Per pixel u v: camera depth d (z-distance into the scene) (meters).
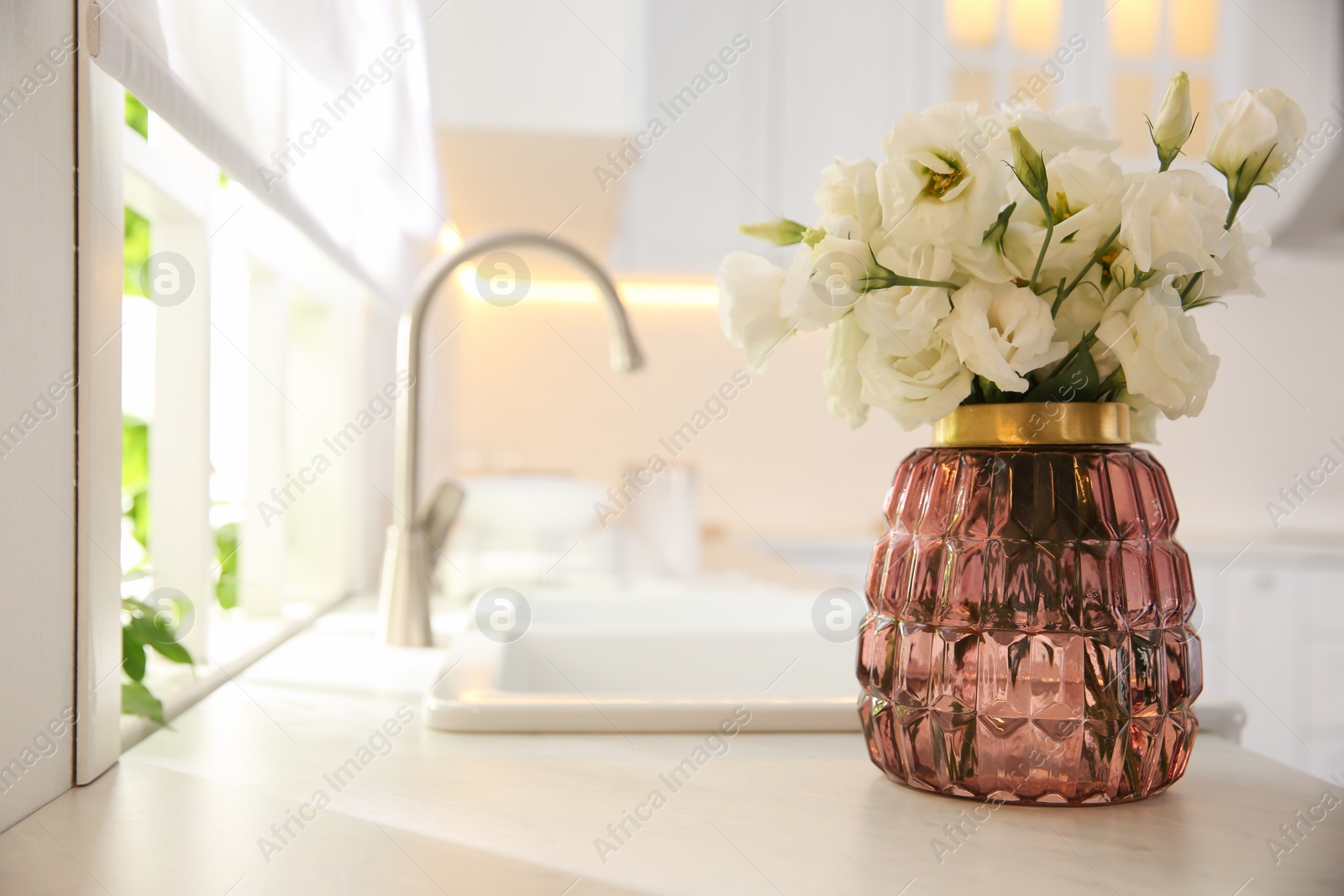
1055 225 0.52
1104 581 0.53
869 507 2.84
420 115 1.20
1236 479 3.03
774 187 2.45
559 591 1.41
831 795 0.57
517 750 0.66
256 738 0.69
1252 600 2.63
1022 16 2.53
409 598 1.09
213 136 0.72
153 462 0.93
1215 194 0.52
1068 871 0.46
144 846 0.48
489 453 2.37
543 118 1.30
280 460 1.26
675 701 0.71
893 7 2.47
